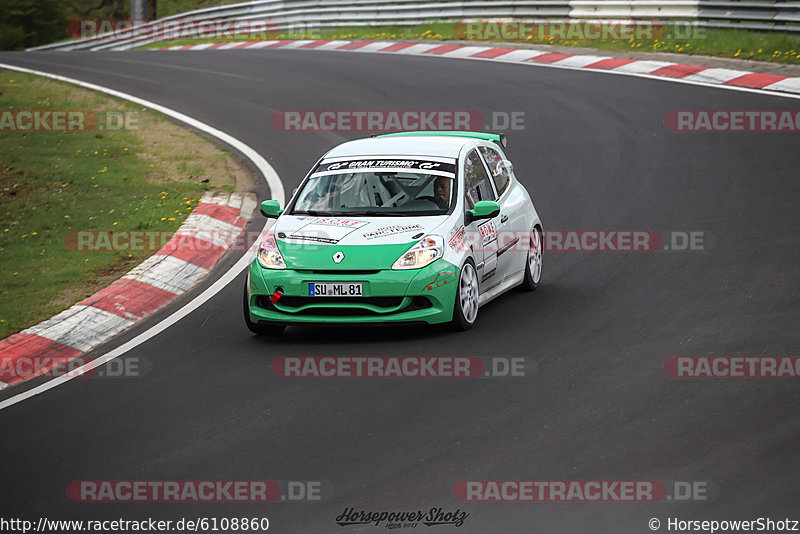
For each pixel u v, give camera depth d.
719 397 24.17
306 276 30.25
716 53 76.38
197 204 49.72
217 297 37.00
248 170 56.84
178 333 33.12
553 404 24.41
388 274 29.92
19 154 59.19
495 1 99.38
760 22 78.44
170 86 81.62
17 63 97.62
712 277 34.81
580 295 34.41
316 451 22.47
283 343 31.17
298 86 78.75
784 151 51.62
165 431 24.41
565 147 56.09
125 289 37.56
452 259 30.53
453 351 29.03
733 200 44.41
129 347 32.09
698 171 49.53
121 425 25.08
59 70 91.06
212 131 66.00
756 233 39.47
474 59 86.69
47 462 23.03
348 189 33.19
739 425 22.45
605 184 48.84
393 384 26.55
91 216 47.97
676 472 20.34
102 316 35.22
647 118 60.66
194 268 40.75
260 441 23.30
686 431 22.31
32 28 195.12
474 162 34.75
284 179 54.22
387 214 32.03
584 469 20.73
